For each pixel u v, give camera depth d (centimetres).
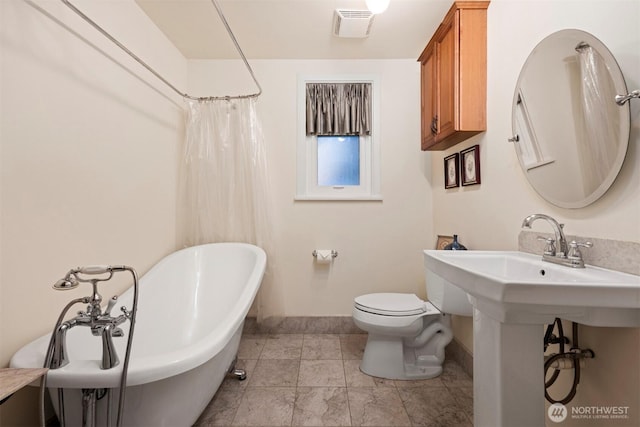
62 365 95
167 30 214
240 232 239
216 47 237
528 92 132
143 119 194
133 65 184
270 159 256
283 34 219
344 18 197
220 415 152
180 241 239
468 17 169
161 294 186
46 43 126
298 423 146
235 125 238
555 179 119
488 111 168
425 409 156
